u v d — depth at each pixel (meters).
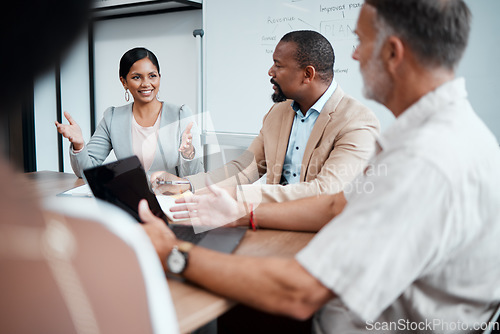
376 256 0.68
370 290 0.68
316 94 1.68
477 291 0.82
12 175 0.42
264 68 3.02
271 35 2.97
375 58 0.84
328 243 0.70
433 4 0.76
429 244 0.69
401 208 0.68
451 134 0.73
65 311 0.50
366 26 0.85
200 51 3.26
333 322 0.95
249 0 3.01
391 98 0.87
